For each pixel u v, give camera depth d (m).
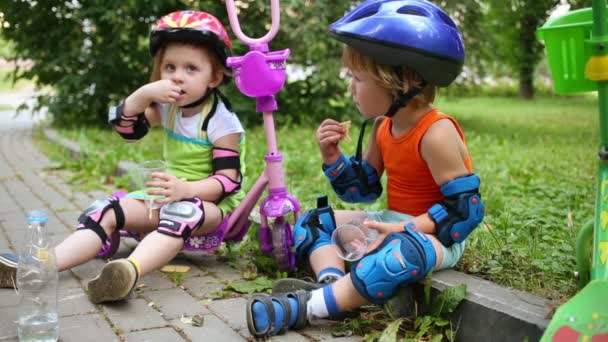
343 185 3.02
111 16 8.90
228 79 3.19
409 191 2.77
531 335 2.09
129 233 3.31
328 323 2.52
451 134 2.58
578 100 16.81
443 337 2.39
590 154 6.56
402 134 2.71
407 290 2.57
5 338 2.31
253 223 3.48
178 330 2.43
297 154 6.57
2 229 3.99
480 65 10.55
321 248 2.82
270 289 2.86
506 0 10.52
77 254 2.88
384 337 2.27
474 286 2.44
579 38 2.09
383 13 2.56
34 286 2.29
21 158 7.26
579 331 1.79
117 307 2.65
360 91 2.66
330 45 9.54
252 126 9.52
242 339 2.36
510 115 12.16
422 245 2.40
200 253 3.46
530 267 2.81
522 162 6.03
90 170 6.09
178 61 3.04
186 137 3.16
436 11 2.67
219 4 9.27
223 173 3.11
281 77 2.93
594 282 1.84
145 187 2.95
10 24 9.77
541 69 21.92
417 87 2.58
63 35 9.83
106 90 9.99
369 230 2.68
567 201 4.28
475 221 2.55
